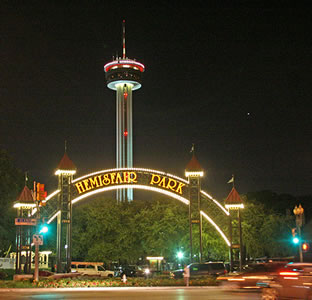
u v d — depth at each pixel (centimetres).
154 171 4869
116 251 6894
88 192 4703
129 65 16762
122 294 2778
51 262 7312
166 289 3428
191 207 4872
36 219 3750
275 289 2062
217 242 6188
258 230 7125
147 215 7019
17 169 6556
